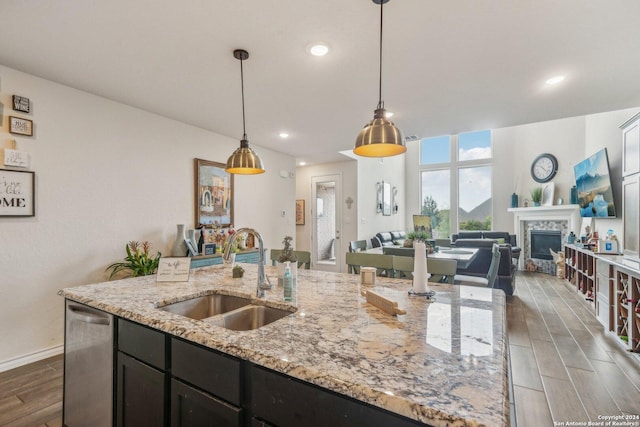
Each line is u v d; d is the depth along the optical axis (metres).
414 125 3.88
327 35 2.00
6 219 2.41
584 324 3.59
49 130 2.65
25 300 2.51
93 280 2.93
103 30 1.94
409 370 0.84
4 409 1.95
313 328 1.17
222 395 1.04
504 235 7.55
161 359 1.25
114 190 3.11
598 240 4.08
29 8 1.72
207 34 1.99
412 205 9.49
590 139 6.12
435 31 1.95
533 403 2.05
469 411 0.66
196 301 1.78
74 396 1.66
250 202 4.90
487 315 1.31
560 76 2.55
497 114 3.48
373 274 1.95
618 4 1.68
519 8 1.73
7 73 2.42
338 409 0.80
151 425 1.29
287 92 2.91
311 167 7.24
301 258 2.90
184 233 3.70
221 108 3.34
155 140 3.50
